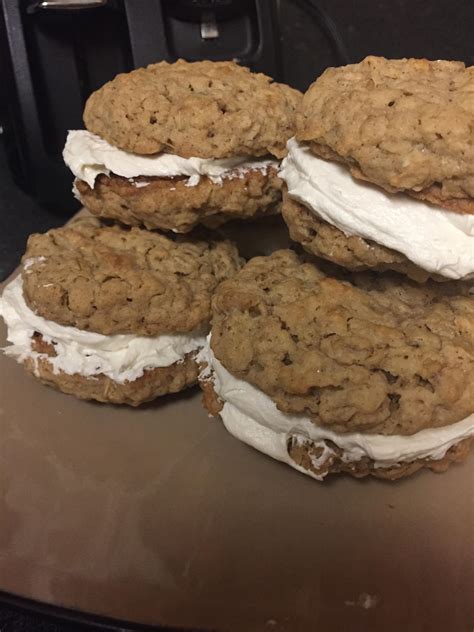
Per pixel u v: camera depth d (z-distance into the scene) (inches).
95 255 7.3
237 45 11.5
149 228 7.8
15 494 6.5
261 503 6.4
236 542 6.1
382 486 6.6
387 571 5.8
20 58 10.8
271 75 11.7
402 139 5.7
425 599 5.6
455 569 5.8
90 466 6.8
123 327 7.0
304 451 6.5
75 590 5.6
